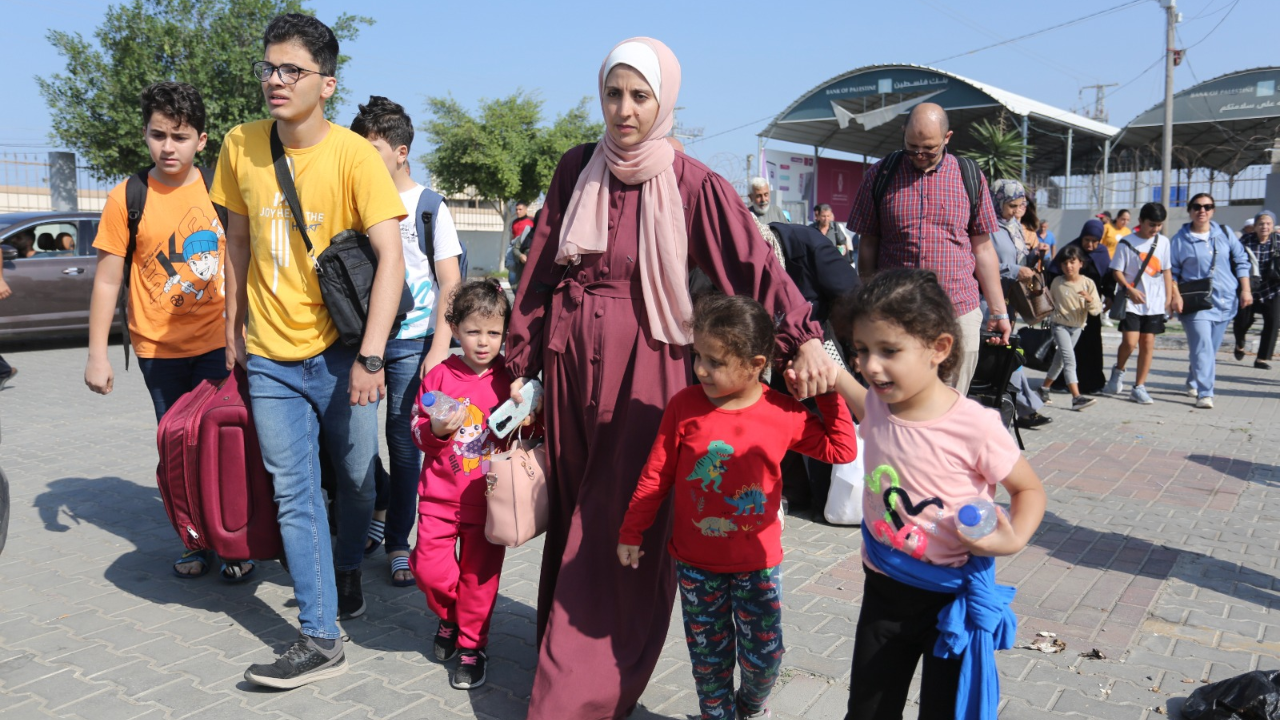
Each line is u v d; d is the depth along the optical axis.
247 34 20.77
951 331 2.15
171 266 4.19
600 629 2.93
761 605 2.71
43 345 12.47
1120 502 5.67
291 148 3.25
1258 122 25.03
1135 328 9.02
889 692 2.35
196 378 4.38
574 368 3.01
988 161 23.78
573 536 2.98
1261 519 5.36
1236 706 2.94
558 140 33.56
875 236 5.04
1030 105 24.95
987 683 2.19
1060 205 26.23
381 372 3.21
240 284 3.50
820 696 3.22
